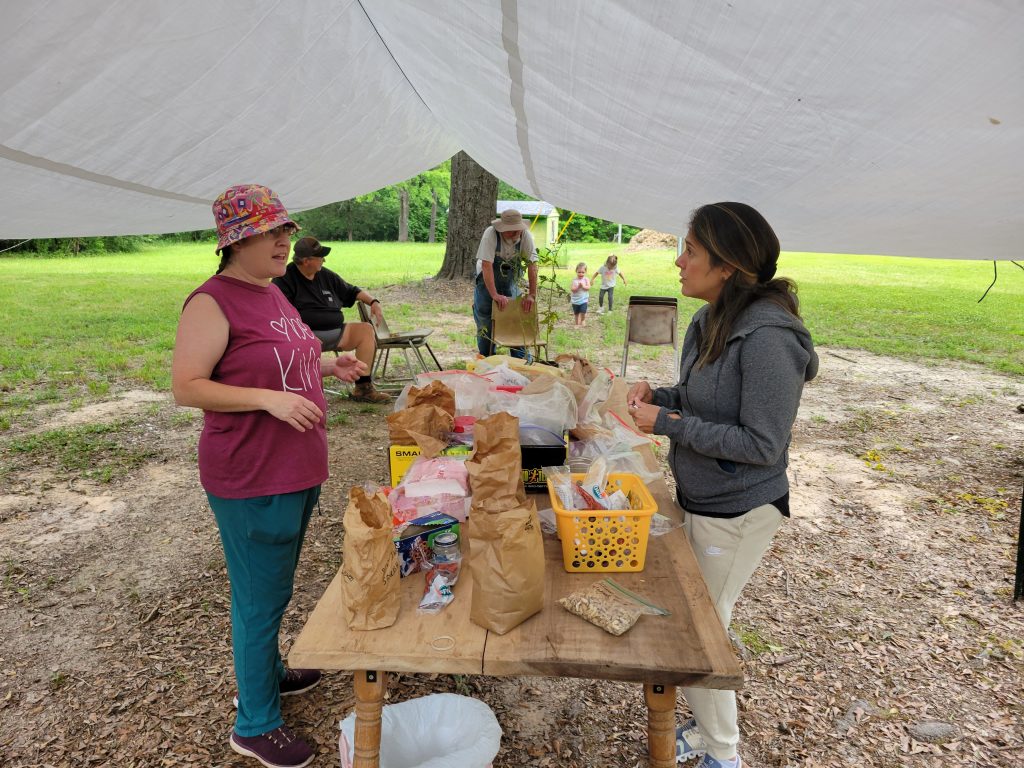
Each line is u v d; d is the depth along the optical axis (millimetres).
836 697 2537
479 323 6641
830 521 3975
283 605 2100
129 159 2461
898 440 5414
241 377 1838
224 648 2771
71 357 7887
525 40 1806
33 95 1873
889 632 2930
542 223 27344
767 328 1688
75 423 5566
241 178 3170
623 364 6289
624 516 1702
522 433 2176
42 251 30391
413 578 1712
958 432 5609
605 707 2471
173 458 4848
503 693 2531
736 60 1491
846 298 14641
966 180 1744
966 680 2625
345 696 2463
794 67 1443
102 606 3057
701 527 1907
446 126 3961
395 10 2209
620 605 1552
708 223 1728
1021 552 3113
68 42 1709
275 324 1908
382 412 5898
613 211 3625
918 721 2412
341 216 51250
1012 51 1170
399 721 1913
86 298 13766
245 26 2061
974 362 8375
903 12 1161
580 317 10531
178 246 37812
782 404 1677
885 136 1620
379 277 17969
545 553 1852
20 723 2352
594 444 2320
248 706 2129
